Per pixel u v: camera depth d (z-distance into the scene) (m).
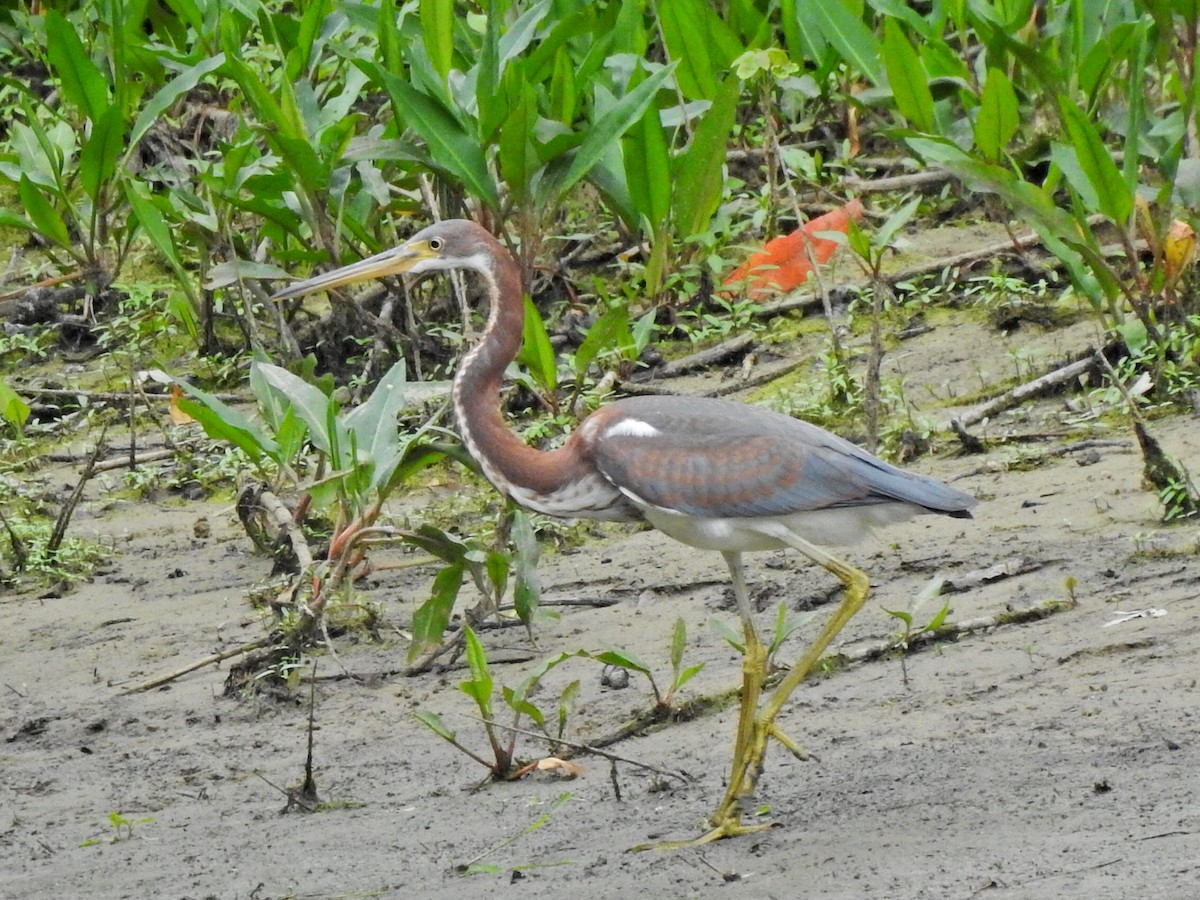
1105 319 14.15
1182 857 6.31
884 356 14.61
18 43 19.81
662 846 7.57
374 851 8.02
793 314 15.49
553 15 16.55
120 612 11.97
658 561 11.79
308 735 9.36
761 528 8.52
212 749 9.77
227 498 14.15
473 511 13.08
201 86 18.75
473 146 13.84
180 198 15.52
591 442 8.93
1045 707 8.57
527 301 12.77
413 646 10.16
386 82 13.58
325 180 14.12
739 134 17.75
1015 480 12.15
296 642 10.52
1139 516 11.09
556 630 10.92
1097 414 12.98
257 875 7.83
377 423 10.73
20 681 10.98
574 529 12.53
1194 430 12.32
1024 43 15.05
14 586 12.71
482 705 8.80
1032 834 6.91
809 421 13.63
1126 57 15.45
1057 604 9.88
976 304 14.98
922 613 10.22
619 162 15.37
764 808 7.95
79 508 14.09
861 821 7.50
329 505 10.73
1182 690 8.44
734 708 9.46
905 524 11.68
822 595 10.77
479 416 9.26
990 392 13.73
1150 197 14.81
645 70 15.09
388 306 15.59
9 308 17.25
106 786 9.38
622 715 9.55
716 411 8.73
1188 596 9.68
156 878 7.93
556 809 8.35
